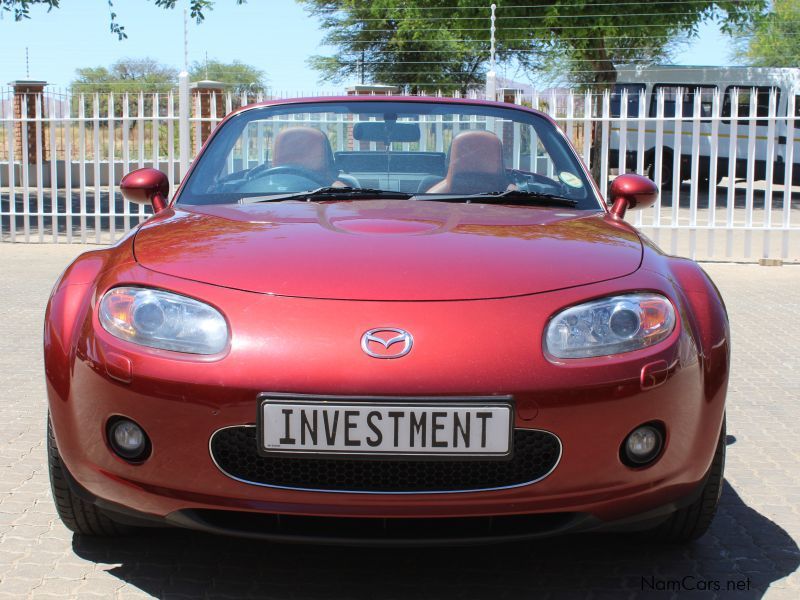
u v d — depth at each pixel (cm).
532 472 233
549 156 383
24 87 1934
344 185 357
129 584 266
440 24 2234
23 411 445
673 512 263
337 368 226
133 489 240
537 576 274
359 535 234
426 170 368
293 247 264
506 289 244
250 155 372
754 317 725
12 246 1138
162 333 238
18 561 279
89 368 243
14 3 1491
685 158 2003
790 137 1030
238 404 227
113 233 1133
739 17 2186
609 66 2086
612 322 241
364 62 3294
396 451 226
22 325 655
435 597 260
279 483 232
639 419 237
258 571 275
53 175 1154
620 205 361
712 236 1066
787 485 359
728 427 438
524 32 2077
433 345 229
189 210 323
